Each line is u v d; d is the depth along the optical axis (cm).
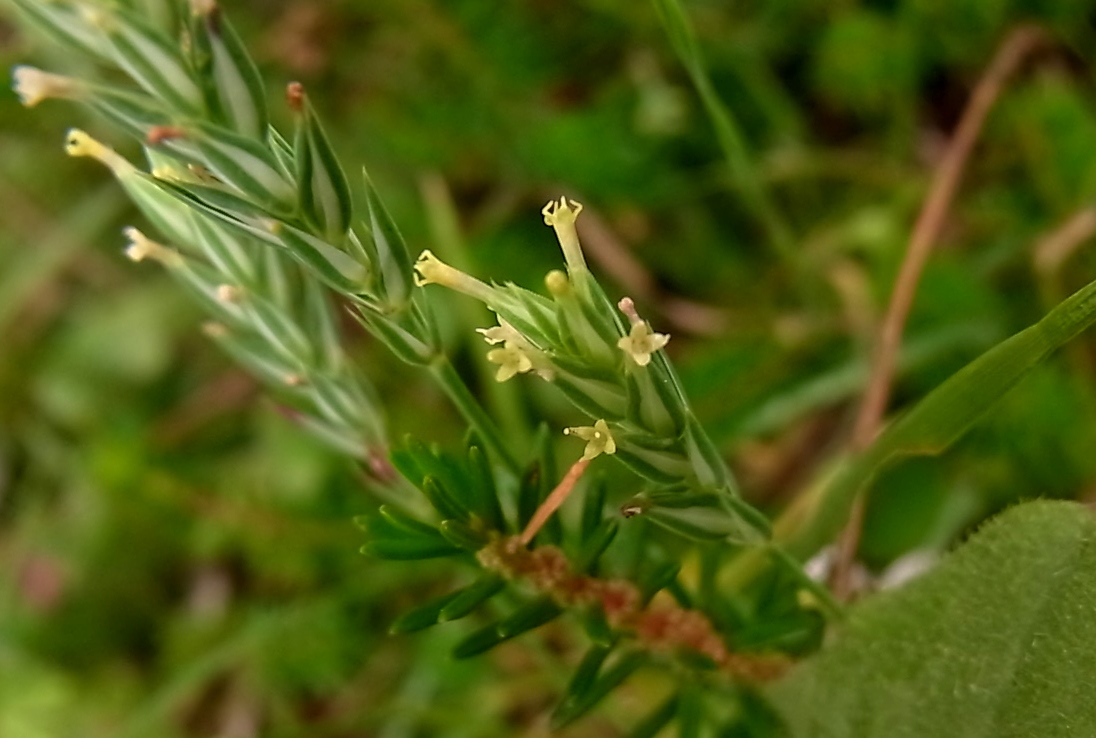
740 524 19
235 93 18
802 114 33
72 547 36
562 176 32
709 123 32
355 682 32
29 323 39
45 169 38
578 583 19
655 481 18
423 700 30
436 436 31
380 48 35
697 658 20
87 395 38
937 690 19
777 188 33
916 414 20
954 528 27
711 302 32
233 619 34
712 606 20
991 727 19
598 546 19
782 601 20
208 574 36
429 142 33
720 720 21
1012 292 29
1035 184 30
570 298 18
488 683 29
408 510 21
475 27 33
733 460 31
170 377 38
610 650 20
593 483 19
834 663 20
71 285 40
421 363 19
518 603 20
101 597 36
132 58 17
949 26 30
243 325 20
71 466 38
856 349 30
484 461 19
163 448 36
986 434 27
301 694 33
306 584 33
